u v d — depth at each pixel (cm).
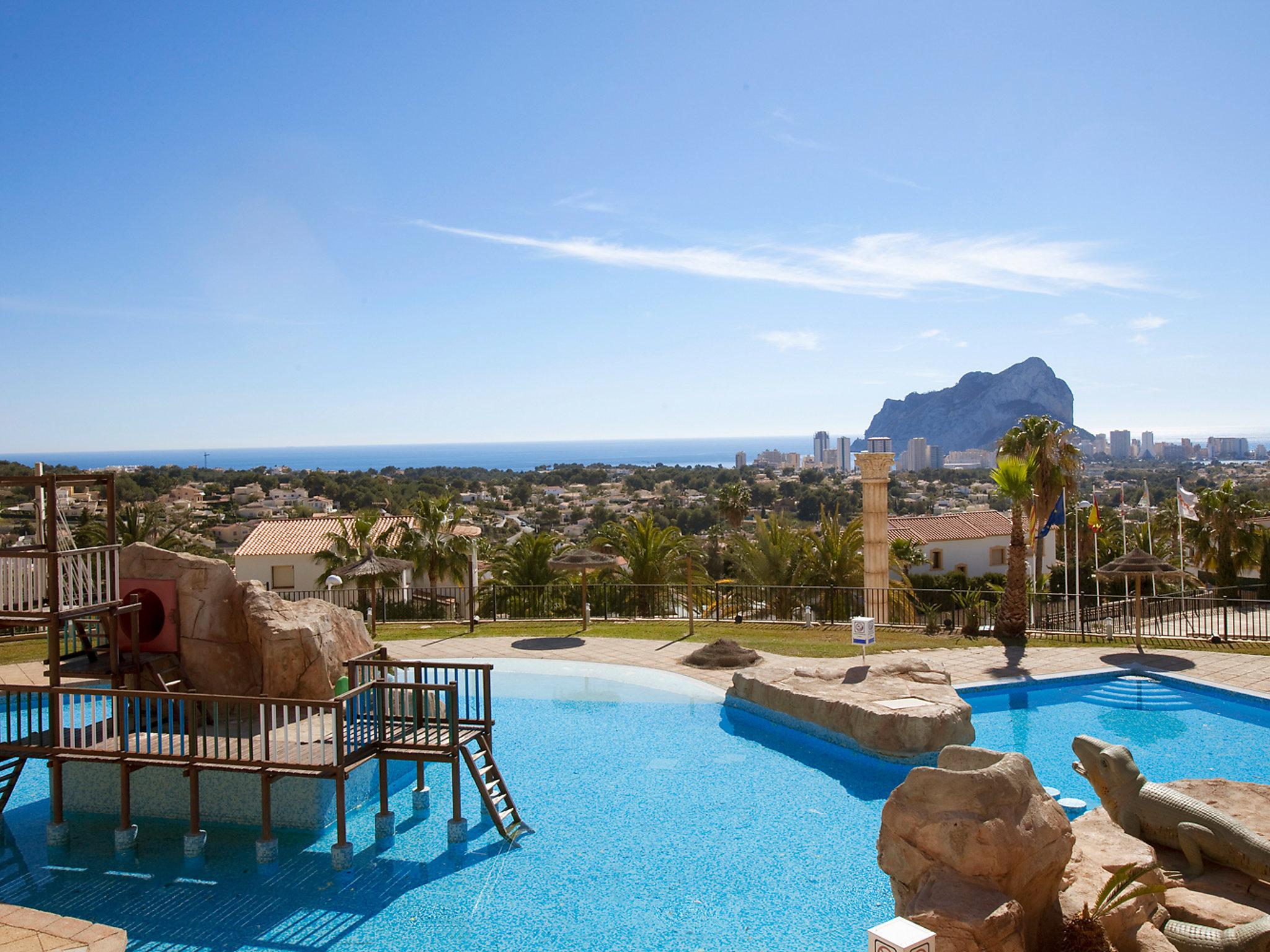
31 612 1059
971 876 557
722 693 1598
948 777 587
